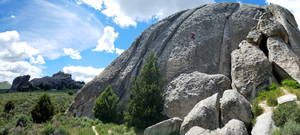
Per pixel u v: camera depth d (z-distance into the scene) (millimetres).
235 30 32250
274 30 26891
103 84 34688
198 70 29609
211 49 31297
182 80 26422
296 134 12516
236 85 23812
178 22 37188
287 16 31609
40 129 22328
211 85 24297
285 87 20844
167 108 24594
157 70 26750
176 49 32719
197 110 18844
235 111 17703
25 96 59500
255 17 32688
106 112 27969
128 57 37312
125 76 33969
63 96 59312
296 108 15156
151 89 24391
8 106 39688
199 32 33469
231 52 30453
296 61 23266
